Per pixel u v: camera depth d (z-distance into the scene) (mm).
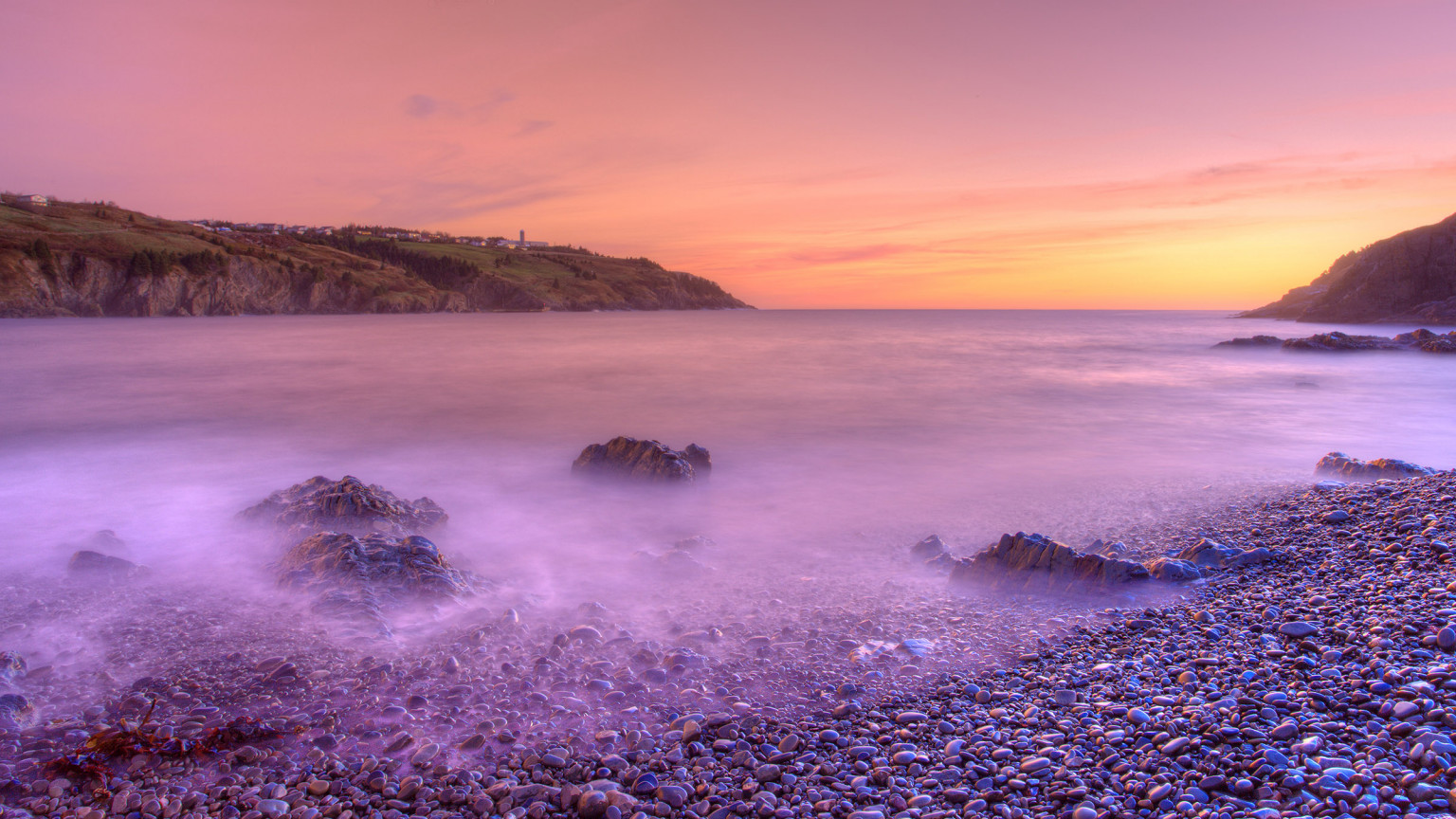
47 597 8711
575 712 6074
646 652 7133
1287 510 12023
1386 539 9391
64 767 5273
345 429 22859
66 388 33219
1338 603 7496
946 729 5652
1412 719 5020
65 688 6508
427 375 40125
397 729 5816
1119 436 22234
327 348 63031
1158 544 10977
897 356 56031
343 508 11258
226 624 7902
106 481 15875
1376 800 4188
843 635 7699
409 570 8945
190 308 172625
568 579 9797
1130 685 6199
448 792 4957
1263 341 60219
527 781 5105
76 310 155875
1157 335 96062
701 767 5230
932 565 10234
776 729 5770
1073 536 11773
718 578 9773
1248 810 4281
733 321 187875
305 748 5555
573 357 53719
